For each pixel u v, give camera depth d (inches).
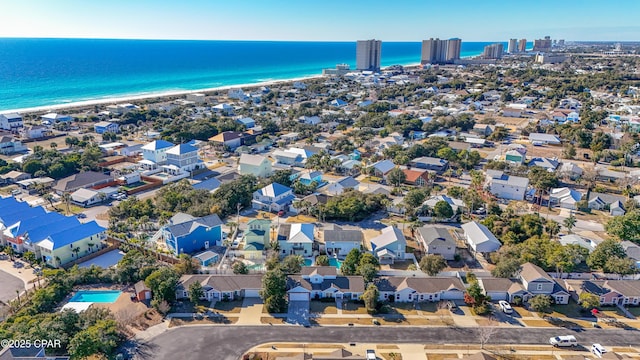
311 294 2851.9
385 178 5315.0
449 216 4065.0
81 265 3218.5
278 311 2714.1
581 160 6200.8
